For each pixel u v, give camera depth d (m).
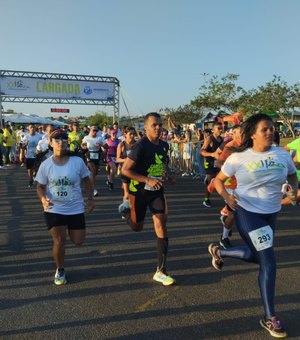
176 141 14.50
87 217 6.81
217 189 3.24
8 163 17.94
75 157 3.90
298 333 2.97
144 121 3.98
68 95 25.45
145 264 4.48
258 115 3.09
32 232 5.89
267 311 2.96
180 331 3.03
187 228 6.04
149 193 3.93
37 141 10.50
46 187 3.82
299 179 5.22
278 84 34.22
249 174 3.09
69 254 4.82
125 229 6.00
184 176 13.32
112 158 9.88
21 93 24.42
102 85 26.19
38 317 3.25
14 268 4.37
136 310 3.37
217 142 7.32
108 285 3.90
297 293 3.68
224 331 3.02
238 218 3.18
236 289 3.79
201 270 4.29
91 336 2.96
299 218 6.65
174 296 3.64
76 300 3.57
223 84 35.72
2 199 8.77
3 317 3.26
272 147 3.19
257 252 3.06
